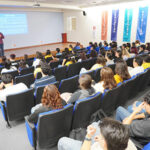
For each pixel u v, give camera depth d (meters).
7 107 2.10
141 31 8.77
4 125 2.38
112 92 2.05
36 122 1.70
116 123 0.88
